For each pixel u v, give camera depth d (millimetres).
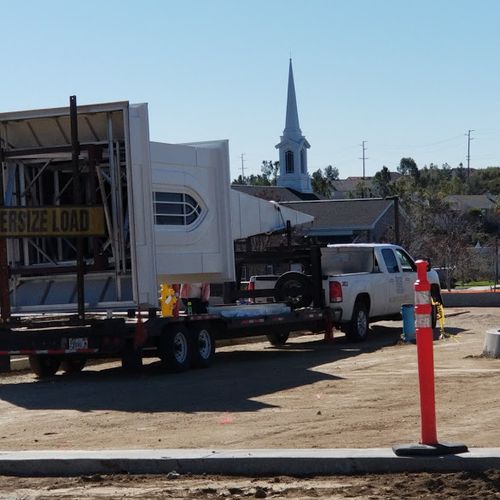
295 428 12453
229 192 21250
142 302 18000
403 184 106625
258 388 16438
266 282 25938
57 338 18609
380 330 28828
